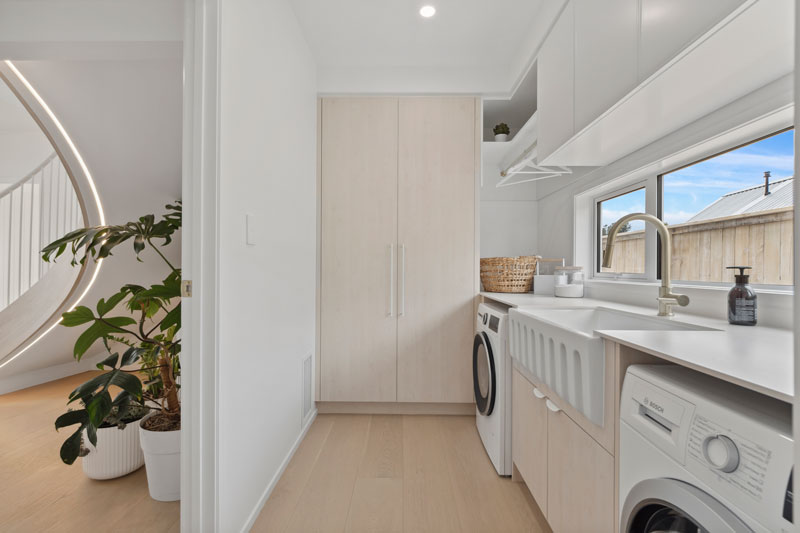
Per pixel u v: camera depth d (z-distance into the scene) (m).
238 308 1.42
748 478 0.54
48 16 1.61
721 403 0.63
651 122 1.56
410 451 2.18
